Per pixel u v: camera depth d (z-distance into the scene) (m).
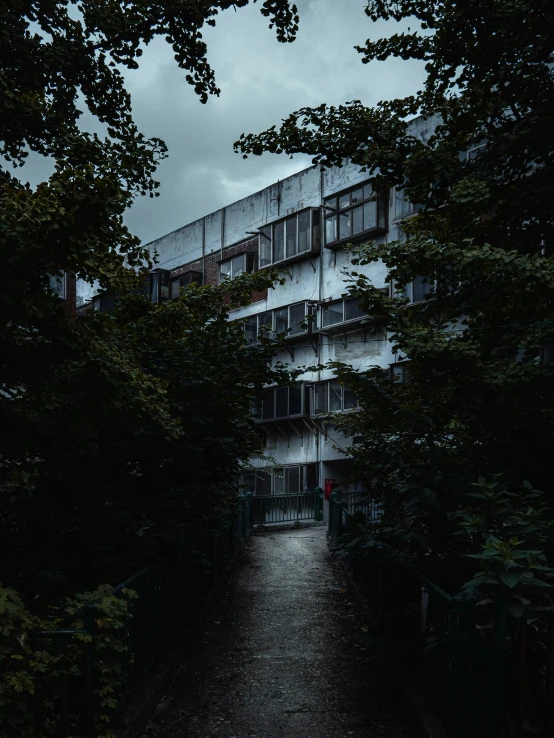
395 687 6.57
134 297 8.57
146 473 7.99
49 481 6.59
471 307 6.91
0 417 5.80
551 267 6.09
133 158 7.35
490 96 8.14
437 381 6.57
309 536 20.61
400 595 7.36
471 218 8.02
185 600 8.98
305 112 8.95
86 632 4.42
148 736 5.53
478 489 5.94
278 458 29.91
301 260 28.83
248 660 7.81
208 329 9.20
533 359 6.91
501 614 4.21
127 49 7.15
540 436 6.62
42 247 4.42
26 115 6.68
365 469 6.95
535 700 4.36
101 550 6.50
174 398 8.12
